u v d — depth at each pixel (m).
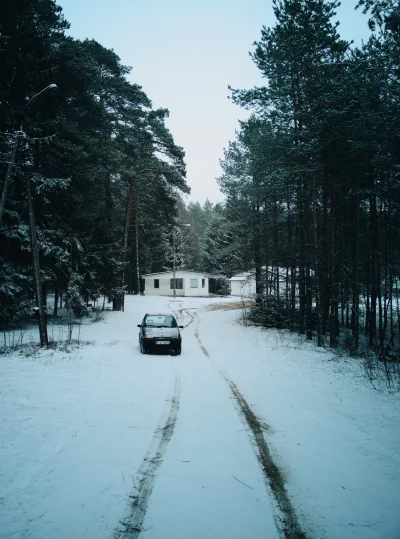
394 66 11.06
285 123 16.30
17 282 16.48
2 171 14.12
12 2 12.36
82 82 17.34
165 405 7.38
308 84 15.05
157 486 4.20
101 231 23.73
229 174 25.95
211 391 8.57
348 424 6.46
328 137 14.95
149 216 39.94
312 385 9.42
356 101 13.37
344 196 17.00
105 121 23.72
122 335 18.53
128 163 26.50
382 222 16.95
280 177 15.99
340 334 19.88
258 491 4.16
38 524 3.41
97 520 3.51
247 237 24.94
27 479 4.24
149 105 26.77
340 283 18.62
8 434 5.54
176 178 28.17
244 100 16.58
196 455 5.07
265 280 24.11
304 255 19.27
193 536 3.32
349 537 3.37
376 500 4.02
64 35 16.94
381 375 10.86
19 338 15.27
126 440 5.52
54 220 18.81
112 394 8.06
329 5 15.00
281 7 16.28
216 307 37.81
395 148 13.69
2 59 12.35
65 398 7.59
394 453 5.25
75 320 22.62
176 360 12.66
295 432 6.04
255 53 16.36
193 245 78.12
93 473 4.45
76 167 17.91
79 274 20.23
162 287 53.72
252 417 6.76
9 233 15.77
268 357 13.53
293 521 3.61
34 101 14.95
